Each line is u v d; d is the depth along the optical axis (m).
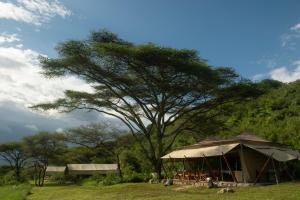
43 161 60.09
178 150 29.78
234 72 28.39
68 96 31.53
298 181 23.53
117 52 24.88
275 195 16.02
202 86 28.23
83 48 26.16
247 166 23.73
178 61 24.95
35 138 59.16
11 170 67.12
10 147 63.88
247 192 18.12
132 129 33.94
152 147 32.59
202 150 25.67
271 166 24.95
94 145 55.66
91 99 32.03
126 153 53.72
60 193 26.12
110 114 33.75
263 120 45.91
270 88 31.19
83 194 23.28
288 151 26.11
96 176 44.69
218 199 15.73
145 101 31.02
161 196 18.48
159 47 24.22
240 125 46.56
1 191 31.86
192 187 23.09
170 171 32.72
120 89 30.08
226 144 24.58
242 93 29.39
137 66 26.39
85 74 28.91
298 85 53.09
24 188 34.34
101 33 27.27
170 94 28.84
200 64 25.73
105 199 19.02
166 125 32.28
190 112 32.94
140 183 30.84
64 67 28.00
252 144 24.33
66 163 76.44
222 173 24.22
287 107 48.81
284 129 40.09
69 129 55.25
